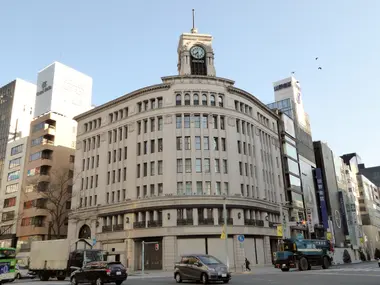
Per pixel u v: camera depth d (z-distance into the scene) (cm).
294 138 6688
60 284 2300
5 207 6756
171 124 4712
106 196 4994
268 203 5022
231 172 4634
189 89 4884
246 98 5300
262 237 4722
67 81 7431
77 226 5212
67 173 6384
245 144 5019
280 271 3064
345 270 2658
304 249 3055
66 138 6675
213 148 4662
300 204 6150
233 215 4416
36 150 6500
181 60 5588
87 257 2784
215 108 4844
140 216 4481
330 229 6794
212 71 5525
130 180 4741
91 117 5697
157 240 4328
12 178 6912
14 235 6294
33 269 3195
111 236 4688
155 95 4934
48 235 5853
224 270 1950
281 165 5928
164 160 4566
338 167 8919
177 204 4316
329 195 7512
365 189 11531
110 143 5259
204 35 5744
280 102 7394
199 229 4228
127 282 2208
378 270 2505
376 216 12200
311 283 1642
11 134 8006
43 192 5828
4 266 2494
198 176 4488
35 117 7231
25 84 8712
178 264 2161
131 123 5009
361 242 8962
